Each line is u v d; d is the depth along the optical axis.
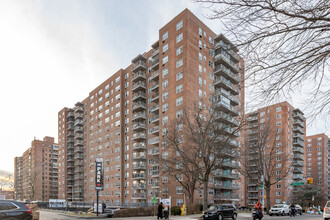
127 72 69.94
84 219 24.97
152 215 29.72
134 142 63.25
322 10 4.21
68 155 96.12
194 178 35.19
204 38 51.53
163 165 38.69
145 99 63.25
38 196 129.88
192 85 46.41
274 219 25.72
